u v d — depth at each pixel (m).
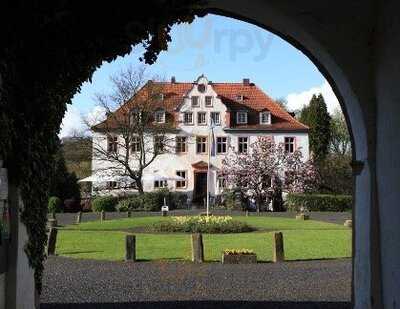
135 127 46.16
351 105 7.04
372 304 6.48
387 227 6.22
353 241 7.26
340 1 6.45
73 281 11.30
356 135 7.09
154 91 47.12
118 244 18.89
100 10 4.19
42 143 6.41
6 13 4.04
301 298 9.40
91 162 48.59
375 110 6.63
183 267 13.51
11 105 5.29
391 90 6.07
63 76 5.41
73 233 22.73
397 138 5.88
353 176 7.20
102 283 11.06
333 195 44.03
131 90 46.72
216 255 16.02
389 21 6.06
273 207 44.69
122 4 4.19
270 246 18.45
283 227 26.28
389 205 6.15
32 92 5.48
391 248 6.11
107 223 28.27
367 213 6.67
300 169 45.31
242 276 12.03
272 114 55.59
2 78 4.91
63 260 14.77
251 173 44.22
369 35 6.66
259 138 47.88
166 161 52.62
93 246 18.23
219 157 53.31
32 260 6.33
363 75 6.69
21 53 4.67
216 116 54.06
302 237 21.50
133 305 8.78
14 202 5.76
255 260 14.38
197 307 8.62
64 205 43.09
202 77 54.34
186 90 56.34
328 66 7.13
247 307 8.61
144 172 51.69
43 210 6.68
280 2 6.60
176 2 4.32
